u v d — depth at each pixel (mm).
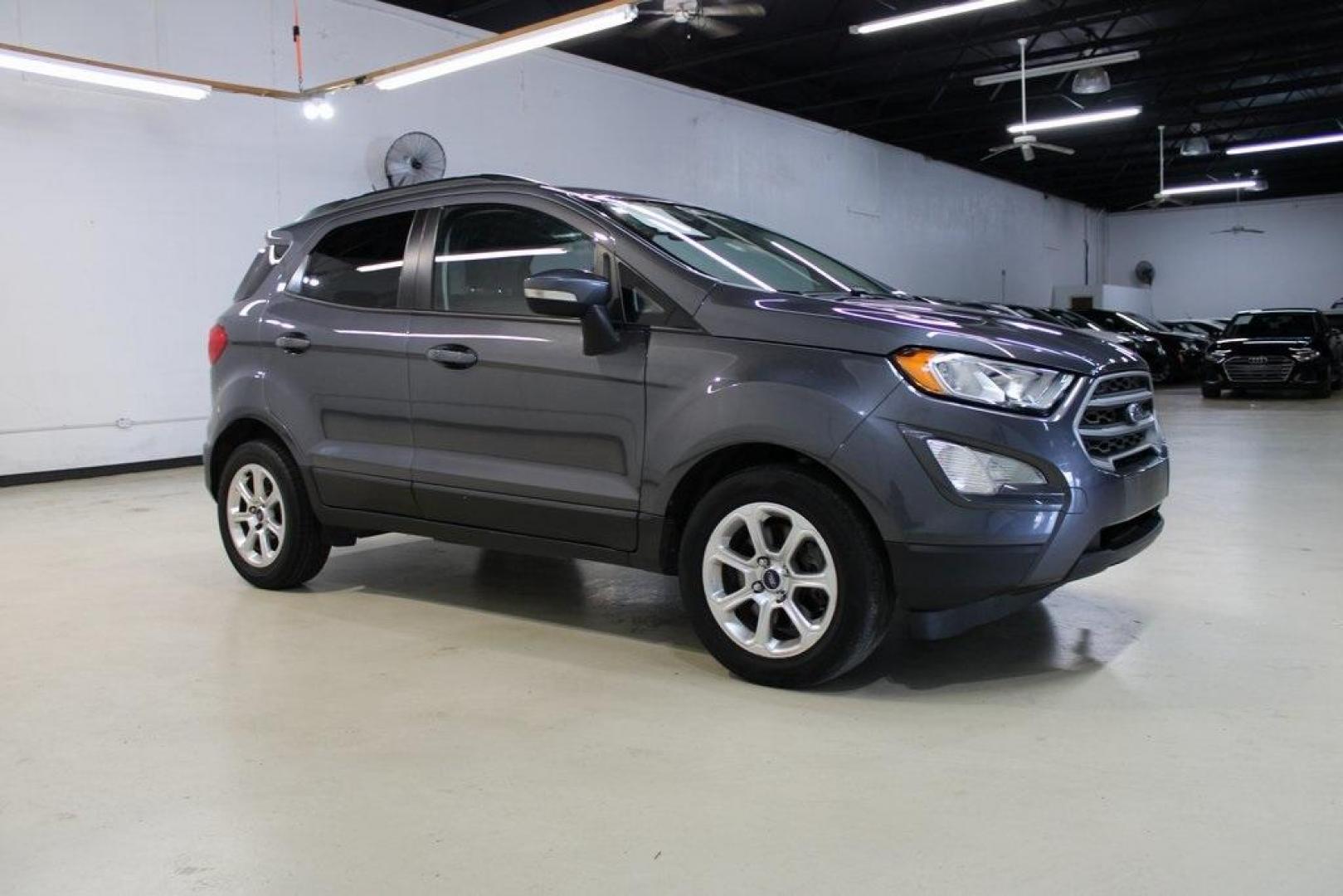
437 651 3219
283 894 1789
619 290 3084
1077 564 2654
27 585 4262
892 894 1748
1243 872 1792
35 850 1960
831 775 2248
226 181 8977
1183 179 24406
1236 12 13148
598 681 2912
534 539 3242
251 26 9000
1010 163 21641
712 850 1921
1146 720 2529
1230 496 5910
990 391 2596
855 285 3559
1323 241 25594
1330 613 3441
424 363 3430
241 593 4043
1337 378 15117
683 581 2932
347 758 2379
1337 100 17688
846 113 16781
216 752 2430
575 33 7074
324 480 3729
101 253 8281
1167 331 18281
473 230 3488
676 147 13375
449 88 10602
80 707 2750
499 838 1982
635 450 2975
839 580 2650
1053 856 1865
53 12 7832
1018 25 12914
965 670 2959
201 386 8961
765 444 2740
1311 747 2338
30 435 7938
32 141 7852
